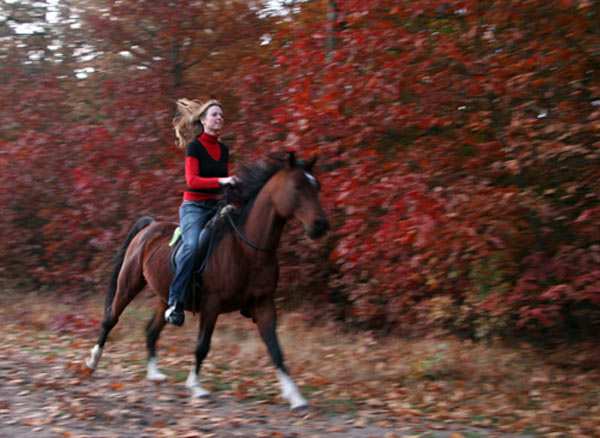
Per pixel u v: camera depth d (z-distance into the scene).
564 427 6.34
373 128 8.64
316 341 9.93
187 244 6.73
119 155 12.08
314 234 6.18
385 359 8.91
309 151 9.07
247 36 13.67
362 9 8.62
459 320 9.20
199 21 13.52
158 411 6.45
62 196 13.47
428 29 8.68
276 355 6.58
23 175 13.18
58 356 8.91
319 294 11.42
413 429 6.09
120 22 13.73
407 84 8.56
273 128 10.52
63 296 13.28
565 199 8.12
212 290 6.70
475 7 8.02
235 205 6.80
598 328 9.60
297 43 9.75
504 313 8.72
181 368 8.35
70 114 14.81
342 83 8.63
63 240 13.28
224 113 12.70
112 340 10.04
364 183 8.47
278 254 11.30
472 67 8.17
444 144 8.20
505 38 8.07
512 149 7.58
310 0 11.60
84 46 15.19
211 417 6.27
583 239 7.92
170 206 11.55
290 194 6.28
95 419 6.17
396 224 7.93
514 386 7.80
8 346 9.50
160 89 13.11
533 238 8.05
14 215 13.64
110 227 12.74
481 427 6.31
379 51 8.70
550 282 8.28
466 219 7.57
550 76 7.83
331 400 7.00
